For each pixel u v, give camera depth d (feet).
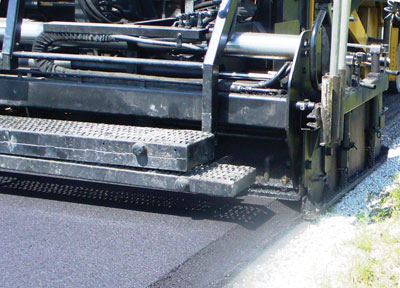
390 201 16.79
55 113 17.92
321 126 14.80
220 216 15.03
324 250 13.65
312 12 20.22
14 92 16.71
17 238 13.48
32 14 21.08
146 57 18.12
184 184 13.69
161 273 11.94
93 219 14.70
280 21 18.44
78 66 18.47
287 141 14.62
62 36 17.54
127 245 13.21
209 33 16.06
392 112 30.07
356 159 19.29
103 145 14.30
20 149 14.99
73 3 20.07
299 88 14.98
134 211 15.28
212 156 14.78
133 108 15.71
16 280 11.59
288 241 14.16
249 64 18.24
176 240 13.51
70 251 12.87
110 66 18.13
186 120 15.71
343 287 11.85
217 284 11.86
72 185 17.15
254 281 12.15
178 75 17.42
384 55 20.79
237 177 13.80
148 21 18.03
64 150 14.64
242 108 14.85
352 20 24.30
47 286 11.39
